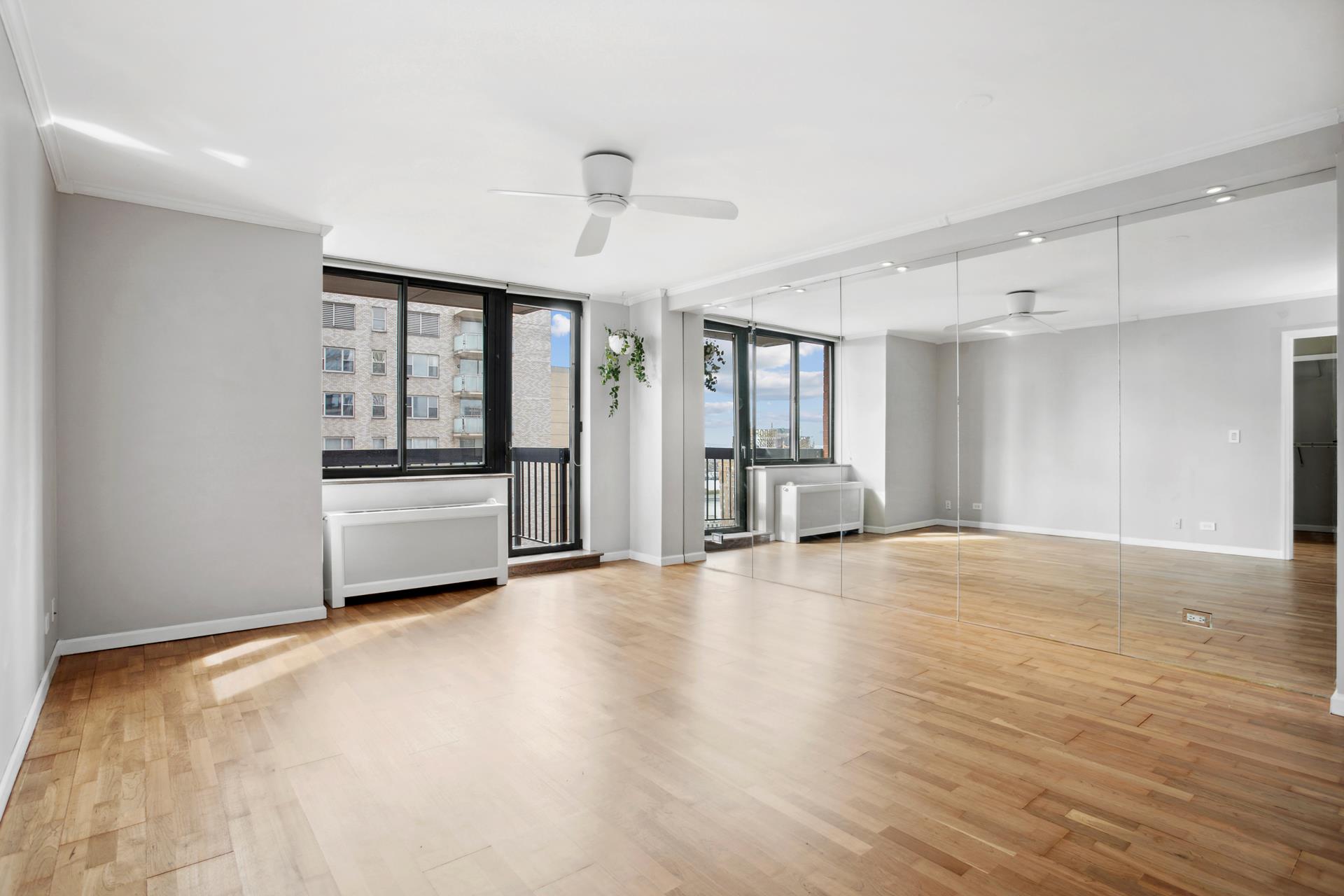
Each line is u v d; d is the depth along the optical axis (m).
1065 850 1.92
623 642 3.91
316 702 3.01
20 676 2.49
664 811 2.12
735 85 2.59
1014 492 4.13
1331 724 2.77
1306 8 2.10
